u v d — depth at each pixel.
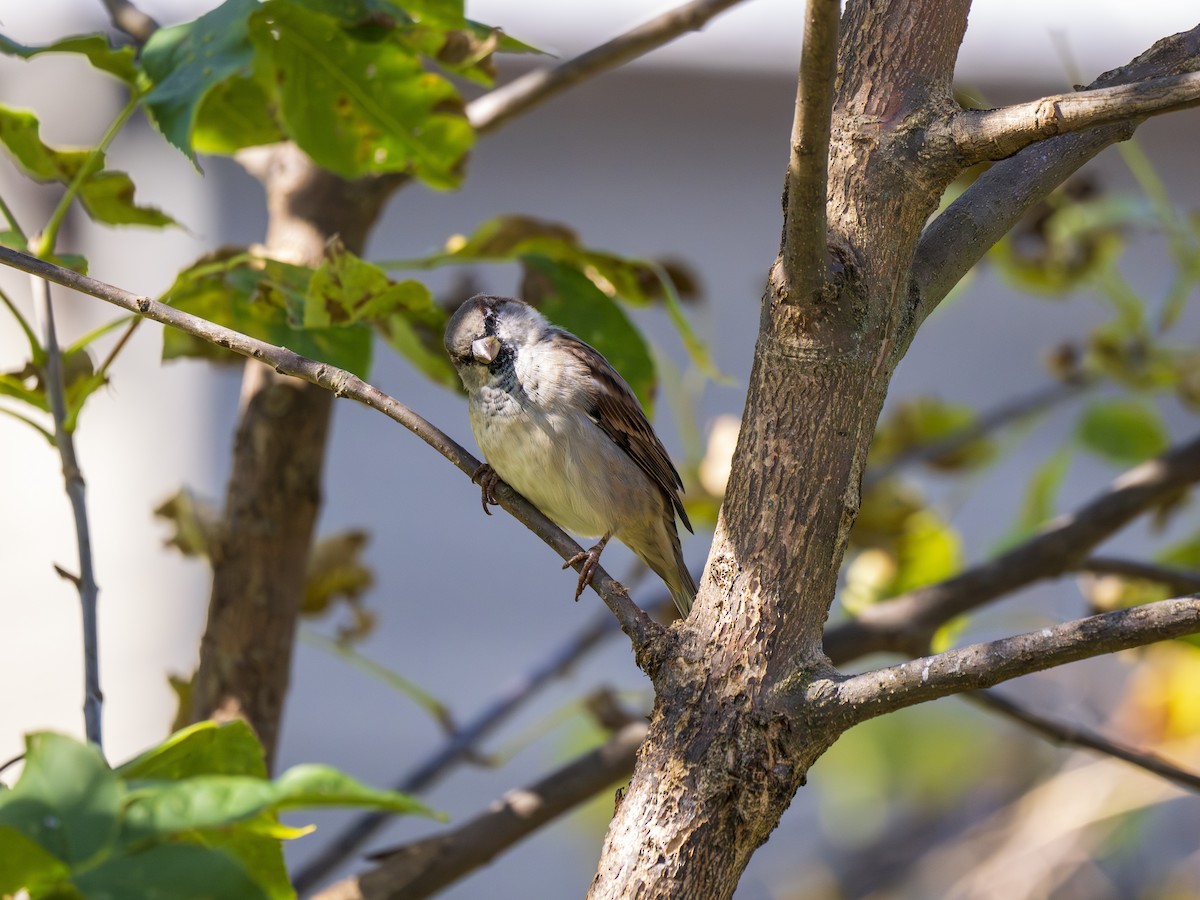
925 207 4.62
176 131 5.64
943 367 16.42
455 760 8.38
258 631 7.64
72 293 15.48
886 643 8.02
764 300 4.66
